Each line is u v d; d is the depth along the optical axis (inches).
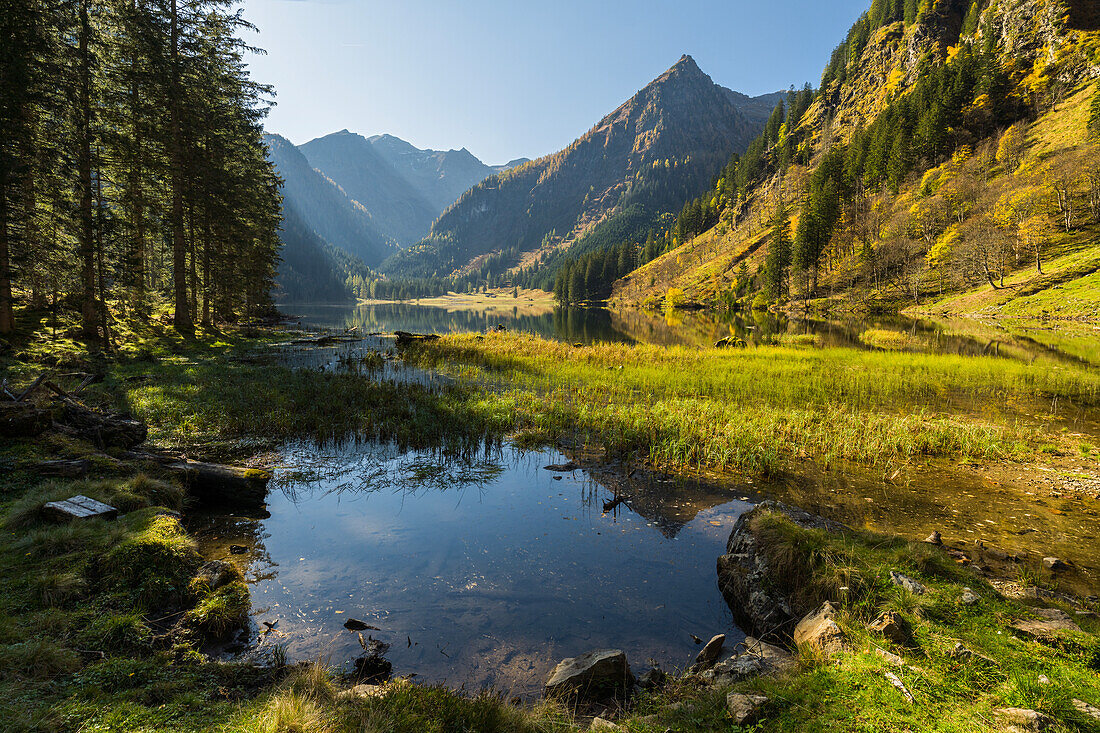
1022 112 4835.1
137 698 160.9
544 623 247.6
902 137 4884.4
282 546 321.7
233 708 161.6
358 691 176.9
